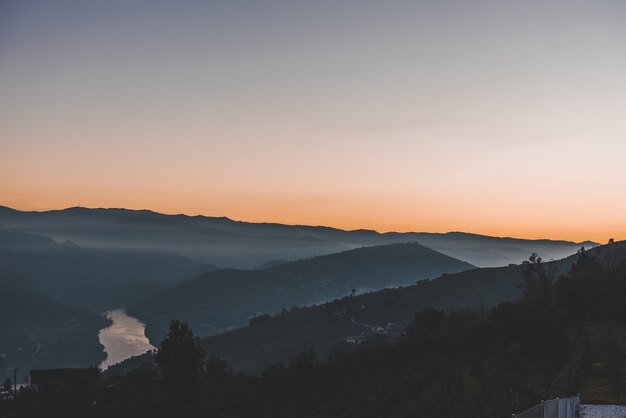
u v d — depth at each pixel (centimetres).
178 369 9331
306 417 7425
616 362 6031
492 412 4669
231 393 9994
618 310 9662
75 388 10969
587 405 4275
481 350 9425
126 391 10719
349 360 10544
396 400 7044
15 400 10581
